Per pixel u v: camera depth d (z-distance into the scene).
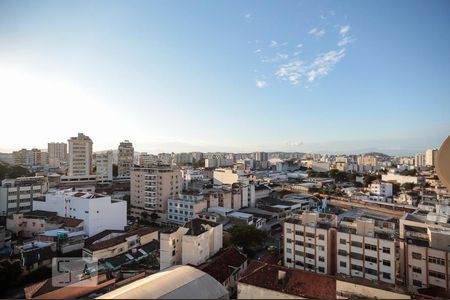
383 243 45.50
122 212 83.56
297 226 54.16
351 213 89.69
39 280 50.00
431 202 87.12
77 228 71.06
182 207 89.75
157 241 69.56
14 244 64.38
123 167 173.50
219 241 62.72
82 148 147.88
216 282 34.75
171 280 32.44
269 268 34.47
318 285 30.81
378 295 29.11
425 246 44.28
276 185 161.25
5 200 84.06
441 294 40.31
